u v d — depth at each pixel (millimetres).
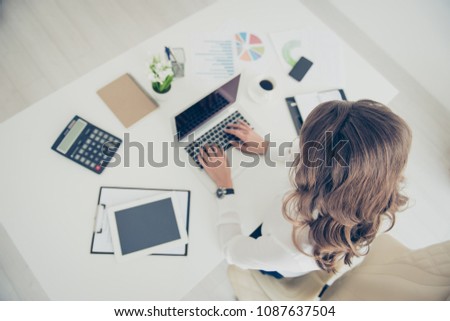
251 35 1316
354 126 631
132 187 1067
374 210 695
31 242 976
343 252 779
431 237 1891
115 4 2119
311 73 1295
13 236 975
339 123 647
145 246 1009
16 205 1005
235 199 1062
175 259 1012
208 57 1259
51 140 1084
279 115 1220
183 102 1190
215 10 1336
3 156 1045
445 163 2078
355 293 1046
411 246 1862
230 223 1020
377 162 621
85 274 970
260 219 1086
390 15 2160
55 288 952
